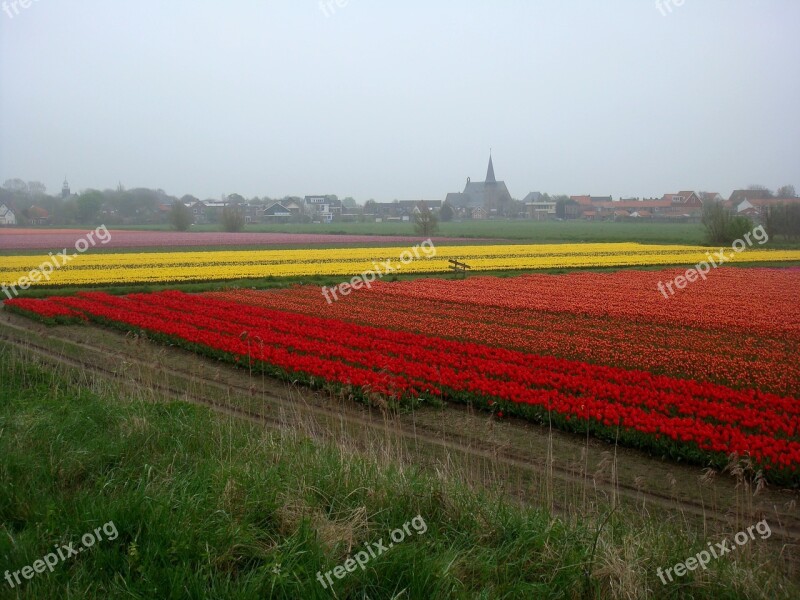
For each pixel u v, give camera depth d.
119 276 43.34
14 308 30.17
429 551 7.59
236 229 110.50
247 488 8.69
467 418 14.92
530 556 7.60
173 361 20.81
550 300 33.41
